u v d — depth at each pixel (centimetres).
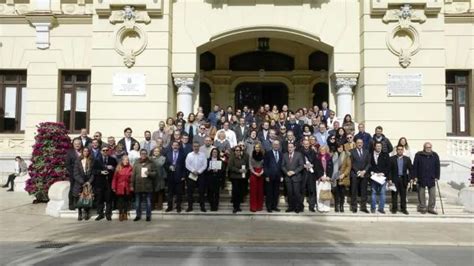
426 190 1445
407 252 877
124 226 1124
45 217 1248
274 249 897
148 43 1655
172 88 1706
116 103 1650
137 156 1309
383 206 1262
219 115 1594
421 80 1619
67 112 1873
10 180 1762
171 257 823
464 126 1817
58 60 1858
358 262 791
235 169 1251
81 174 1195
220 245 934
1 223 1158
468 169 1571
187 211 1257
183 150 1280
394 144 1606
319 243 954
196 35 1697
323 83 2081
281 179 1312
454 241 980
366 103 1616
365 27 1628
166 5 1659
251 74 2100
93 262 784
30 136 1847
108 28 1659
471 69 1800
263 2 1689
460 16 1786
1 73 1914
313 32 1680
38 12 1831
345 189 1312
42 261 792
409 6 1612
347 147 1288
